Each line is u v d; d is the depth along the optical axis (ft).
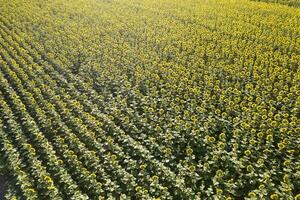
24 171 49.37
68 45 90.17
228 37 85.76
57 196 43.78
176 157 49.32
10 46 91.30
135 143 51.19
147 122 57.16
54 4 124.36
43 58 85.66
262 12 103.19
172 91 64.49
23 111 62.13
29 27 103.71
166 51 80.84
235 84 64.28
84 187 45.06
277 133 51.21
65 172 46.75
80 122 56.90
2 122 62.23
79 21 105.91
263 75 66.08
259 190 40.83
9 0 132.05
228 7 111.24
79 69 76.59
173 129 54.13
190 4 117.70
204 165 45.57
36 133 55.47
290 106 56.75
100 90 68.90
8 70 77.41
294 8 108.47
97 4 122.72
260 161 44.88
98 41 89.20
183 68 71.92
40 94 66.95
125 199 42.01
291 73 67.10
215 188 43.62
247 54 75.00
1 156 53.93
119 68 75.77
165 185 44.39
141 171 45.44
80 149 51.11
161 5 118.11
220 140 50.93
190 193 41.73
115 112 59.36
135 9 114.83
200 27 94.27
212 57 76.79
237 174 45.27
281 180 43.50
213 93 63.82
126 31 94.89
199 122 54.29
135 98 63.62
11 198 45.24
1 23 109.40
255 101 60.54
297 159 45.57
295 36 82.94
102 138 53.72
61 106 62.90
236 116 56.59
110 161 47.65
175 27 94.53
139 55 78.89
